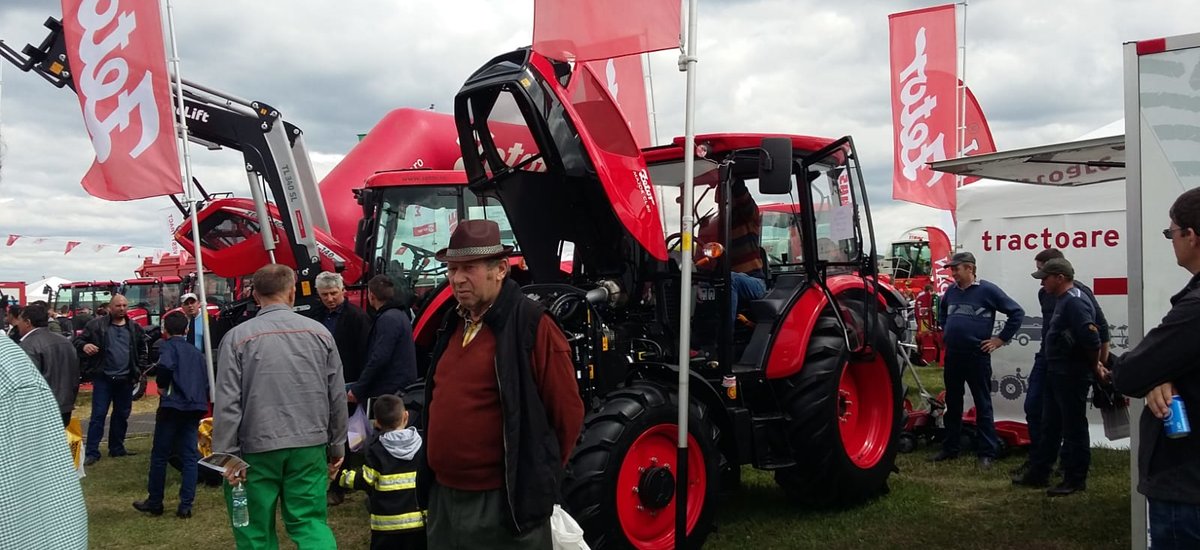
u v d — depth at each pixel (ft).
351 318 19.75
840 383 18.88
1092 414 25.35
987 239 25.86
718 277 17.01
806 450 17.66
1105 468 21.81
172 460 23.02
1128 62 11.44
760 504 19.45
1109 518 17.34
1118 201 23.61
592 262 16.84
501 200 16.38
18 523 4.68
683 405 13.56
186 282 58.85
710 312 17.53
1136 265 11.36
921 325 46.78
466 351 9.78
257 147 25.86
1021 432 25.02
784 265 19.10
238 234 29.45
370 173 32.42
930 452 25.00
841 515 18.29
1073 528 16.80
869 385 20.07
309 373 13.47
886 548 15.93
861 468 18.74
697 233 17.25
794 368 17.54
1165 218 11.21
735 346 18.62
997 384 25.52
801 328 17.87
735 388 16.55
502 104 15.44
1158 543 8.94
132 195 20.86
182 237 29.37
